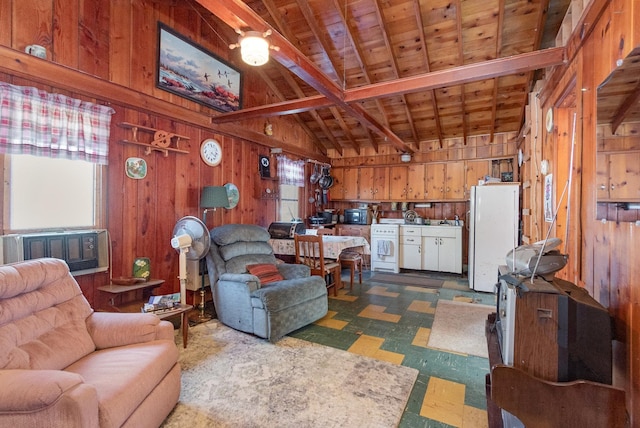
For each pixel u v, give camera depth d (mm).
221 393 2064
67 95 2650
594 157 1782
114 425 1336
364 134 6266
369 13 3707
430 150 6133
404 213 6438
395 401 1991
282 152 5586
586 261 1897
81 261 2684
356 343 2863
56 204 2652
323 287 3391
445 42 3938
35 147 2406
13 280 1639
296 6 3764
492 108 4773
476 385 2197
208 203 3676
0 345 1452
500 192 4582
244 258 3611
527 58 2471
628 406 1335
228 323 3176
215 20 4051
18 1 2348
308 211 6430
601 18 1760
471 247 4758
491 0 3326
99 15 2861
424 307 3908
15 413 1209
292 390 2102
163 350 1812
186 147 3783
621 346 1411
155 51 3359
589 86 1932
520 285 1264
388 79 4645
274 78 5004
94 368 1598
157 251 3443
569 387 1178
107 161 2893
